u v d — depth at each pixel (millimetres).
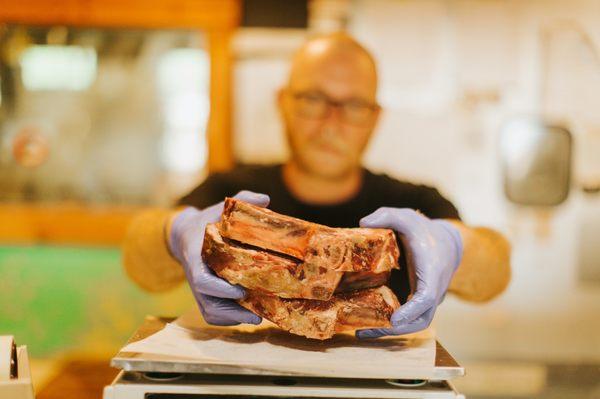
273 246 831
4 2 2791
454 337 2824
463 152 2779
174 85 2961
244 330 938
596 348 2736
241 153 2822
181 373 799
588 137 2754
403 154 2797
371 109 1892
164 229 1295
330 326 826
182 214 1177
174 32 2896
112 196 3035
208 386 761
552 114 2764
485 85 2754
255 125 2801
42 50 2990
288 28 2756
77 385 1197
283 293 820
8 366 812
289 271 814
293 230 825
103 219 2912
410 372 769
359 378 798
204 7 2729
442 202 1893
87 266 2895
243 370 770
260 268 815
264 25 2758
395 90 2762
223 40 2760
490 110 2762
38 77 3021
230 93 2793
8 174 3049
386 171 2789
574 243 2805
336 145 1874
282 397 762
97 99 3029
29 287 2844
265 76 2775
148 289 1541
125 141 3031
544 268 2830
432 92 2762
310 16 2746
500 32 2723
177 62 2949
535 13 2715
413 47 2744
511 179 2787
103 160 3049
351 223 1895
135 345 843
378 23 2742
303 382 781
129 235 1531
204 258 852
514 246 2822
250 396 762
